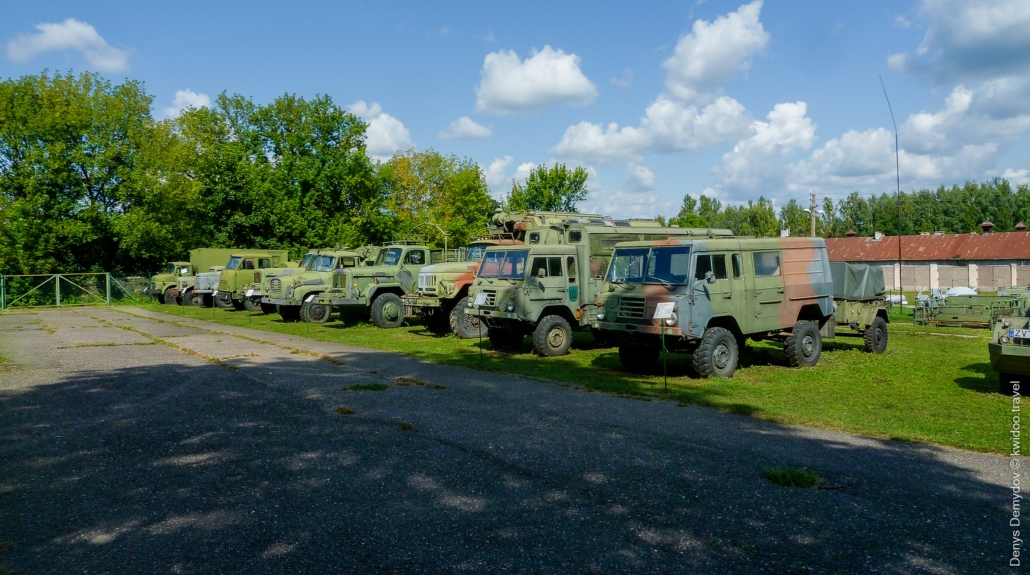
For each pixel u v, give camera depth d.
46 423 7.51
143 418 7.70
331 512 4.73
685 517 4.55
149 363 12.18
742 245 11.12
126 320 23.80
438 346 14.81
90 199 36.44
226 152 38.91
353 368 11.41
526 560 3.93
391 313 19.45
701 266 10.46
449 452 6.14
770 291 11.41
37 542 4.29
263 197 38.62
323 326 20.03
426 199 56.25
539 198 44.25
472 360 12.46
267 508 4.83
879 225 71.50
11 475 5.68
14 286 34.12
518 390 9.29
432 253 21.16
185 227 38.88
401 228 44.16
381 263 20.48
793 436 6.68
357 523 4.52
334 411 7.93
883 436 6.70
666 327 10.09
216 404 8.42
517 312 13.24
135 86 38.19
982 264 44.06
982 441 6.46
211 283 29.59
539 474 5.50
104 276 37.09
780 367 11.74
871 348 13.66
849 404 8.34
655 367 11.45
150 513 4.77
